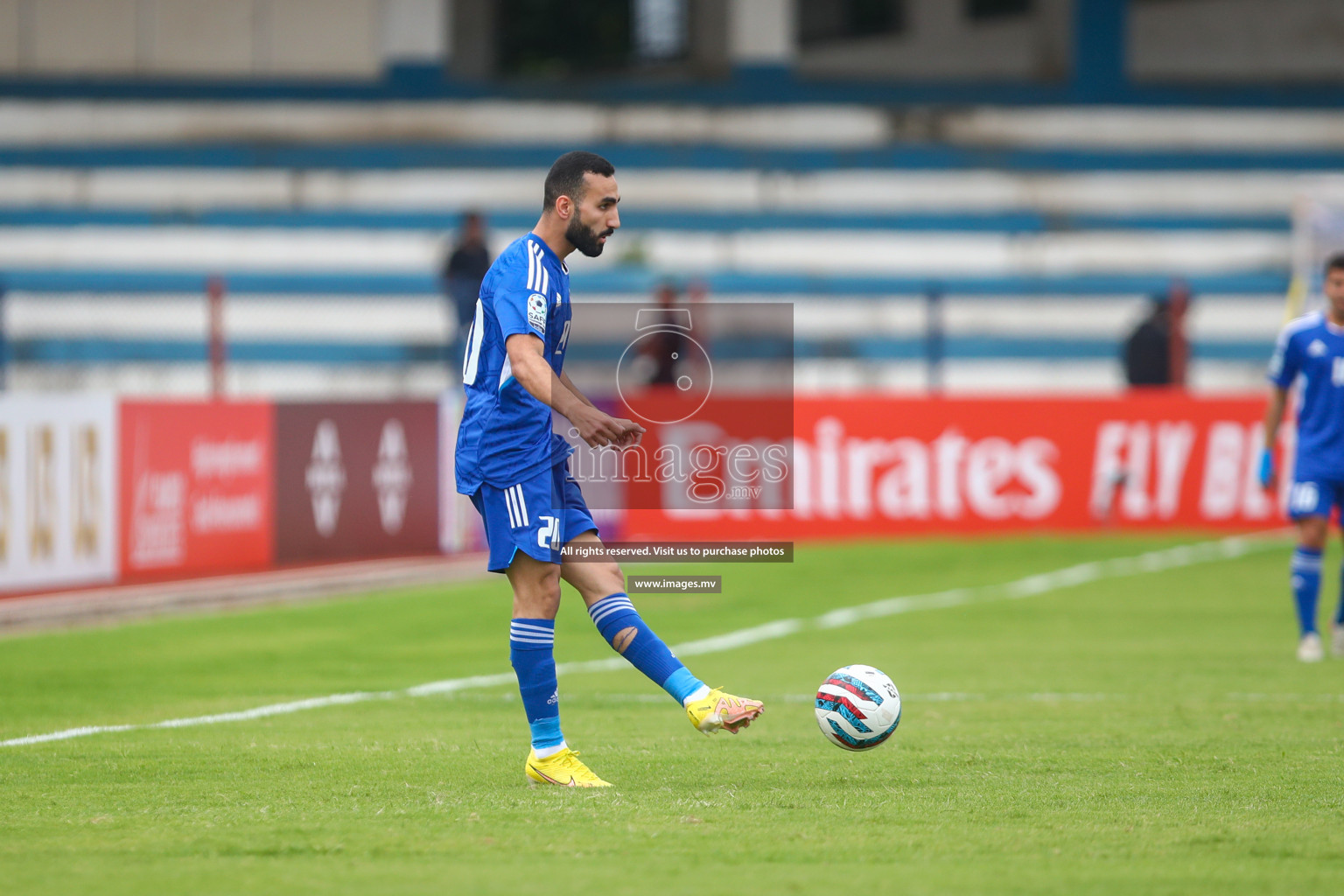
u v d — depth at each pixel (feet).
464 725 75.15
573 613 132.26
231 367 237.25
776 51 291.79
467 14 305.12
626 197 270.46
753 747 68.49
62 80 281.95
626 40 329.31
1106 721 76.54
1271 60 304.91
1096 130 286.46
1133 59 308.81
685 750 67.72
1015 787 58.75
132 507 138.21
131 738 71.15
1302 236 209.05
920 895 42.47
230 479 148.87
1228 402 193.88
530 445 58.70
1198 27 306.76
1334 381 102.22
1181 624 122.31
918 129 285.23
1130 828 51.19
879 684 60.59
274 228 259.39
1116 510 193.57
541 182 270.87
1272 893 42.68
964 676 94.48
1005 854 47.42
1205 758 65.31
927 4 321.52
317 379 236.43
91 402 133.80
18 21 280.92
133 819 52.75
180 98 281.54
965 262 265.75
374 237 259.19
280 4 282.36
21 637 114.52
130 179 267.80
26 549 127.13
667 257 261.65
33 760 64.90
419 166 273.75
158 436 140.77
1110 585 149.07
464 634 118.01
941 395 191.72
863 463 189.88
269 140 276.82
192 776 61.11
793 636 115.44
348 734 72.28
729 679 93.35
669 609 133.39
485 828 51.16
